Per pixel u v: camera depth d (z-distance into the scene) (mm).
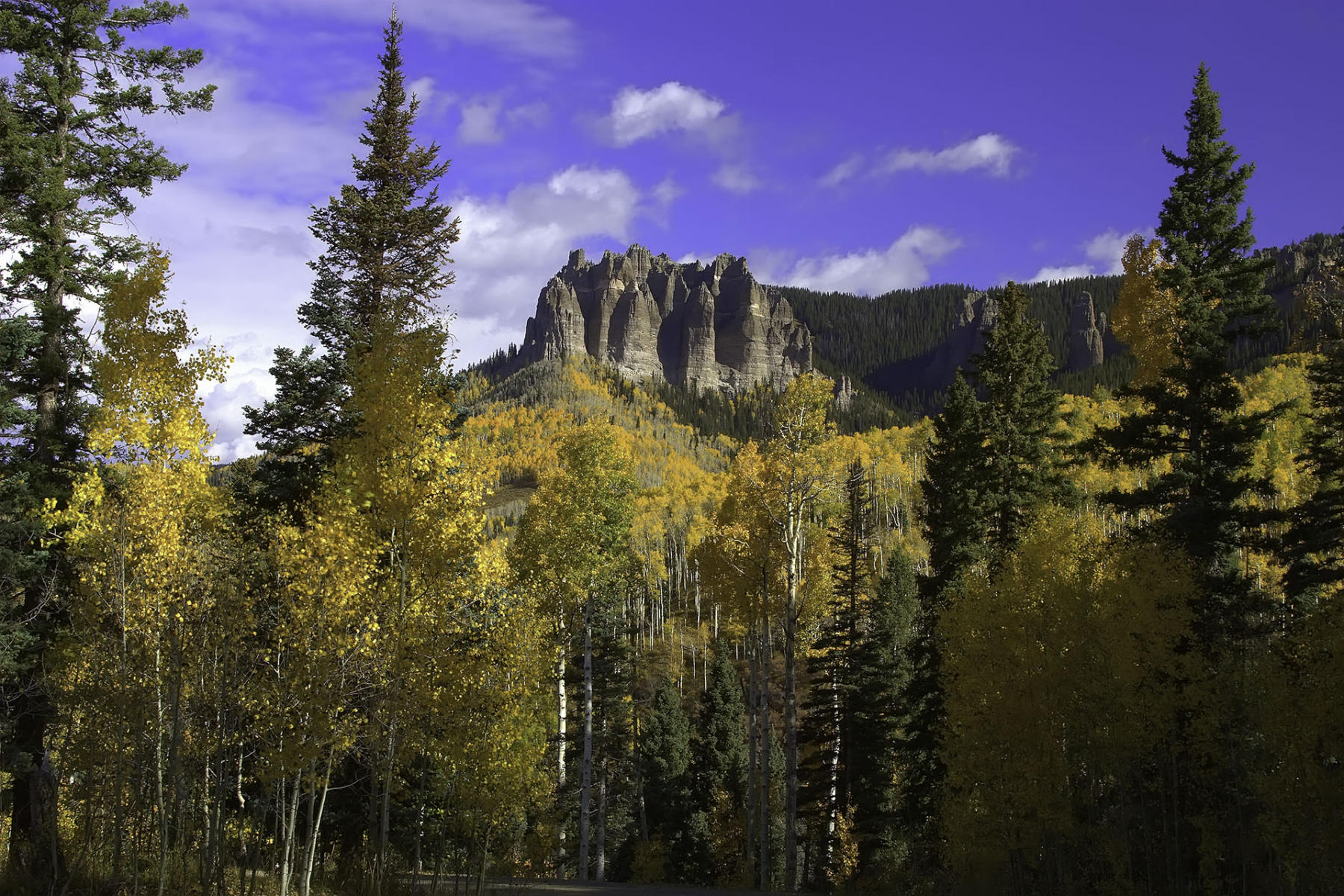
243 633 14180
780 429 23906
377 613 14430
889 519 80438
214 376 14227
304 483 19344
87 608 13547
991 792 18266
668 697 45094
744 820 39188
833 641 28375
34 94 16828
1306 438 20344
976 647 18625
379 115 21859
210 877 13023
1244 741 16000
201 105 17953
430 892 17859
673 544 101500
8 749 14891
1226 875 17109
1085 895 18547
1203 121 20562
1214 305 19750
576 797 31578
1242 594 18312
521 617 17500
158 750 13180
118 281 15898
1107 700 17031
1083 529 20047
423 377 15258
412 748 16938
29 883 13039
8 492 16016
